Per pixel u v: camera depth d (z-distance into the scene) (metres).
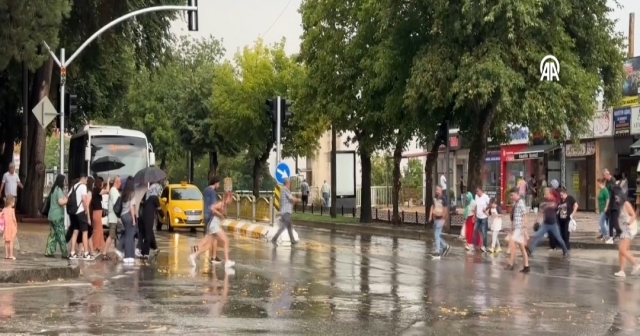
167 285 16.17
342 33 38.03
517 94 29.45
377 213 42.94
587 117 30.91
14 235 18.95
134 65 44.06
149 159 35.28
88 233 21.64
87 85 45.66
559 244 24.55
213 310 12.95
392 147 42.34
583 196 47.34
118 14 35.59
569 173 48.47
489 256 24.47
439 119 33.25
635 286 17.33
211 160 65.25
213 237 20.64
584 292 16.17
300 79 45.84
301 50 40.59
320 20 38.78
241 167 75.19
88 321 11.75
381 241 30.16
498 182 54.03
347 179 52.69
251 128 54.44
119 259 21.42
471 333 11.34
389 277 18.20
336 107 37.97
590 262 22.97
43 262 18.34
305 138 53.19
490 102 30.44
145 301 13.87
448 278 18.23
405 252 25.20
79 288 15.54
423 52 31.12
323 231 37.16
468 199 26.81
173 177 80.94
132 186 20.61
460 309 13.56
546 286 17.09
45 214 20.38
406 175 61.38
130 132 35.44
